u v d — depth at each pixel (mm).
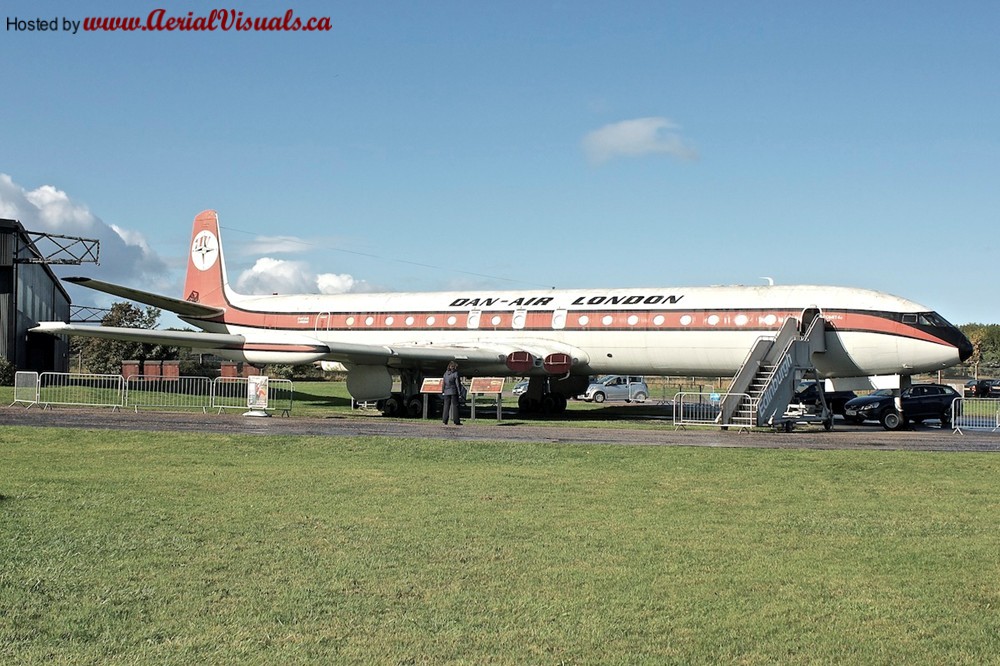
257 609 7797
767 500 13500
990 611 7984
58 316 70625
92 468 16141
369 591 8359
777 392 27234
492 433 23422
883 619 7734
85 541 10156
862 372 29812
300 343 29047
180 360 73062
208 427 23812
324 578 8781
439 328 35875
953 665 6707
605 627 7449
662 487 14609
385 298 38125
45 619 7453
